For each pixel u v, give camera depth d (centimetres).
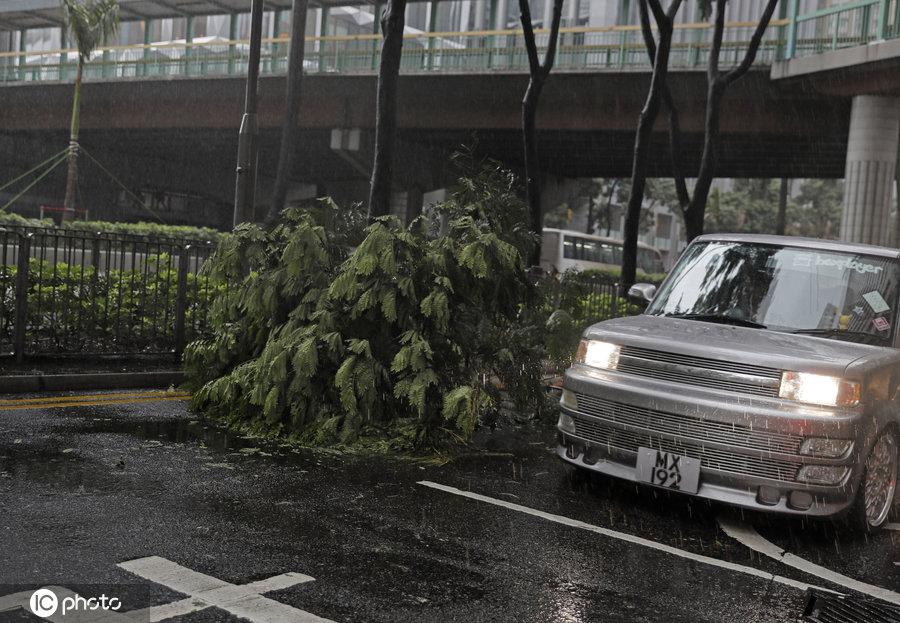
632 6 5144
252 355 797
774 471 525
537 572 437
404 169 4338
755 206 8912
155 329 1088
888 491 583
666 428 552
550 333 864
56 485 519
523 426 868
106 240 1061
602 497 610
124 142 5300
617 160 4381
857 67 2855
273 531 466
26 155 5359
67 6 3678
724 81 1933
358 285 707
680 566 469
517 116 3616
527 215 802
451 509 540
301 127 4078
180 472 574
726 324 628
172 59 4172
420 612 372
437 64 3603
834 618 406
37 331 1003
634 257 1808
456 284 735
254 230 778
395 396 706
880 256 654
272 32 4606
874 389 547
